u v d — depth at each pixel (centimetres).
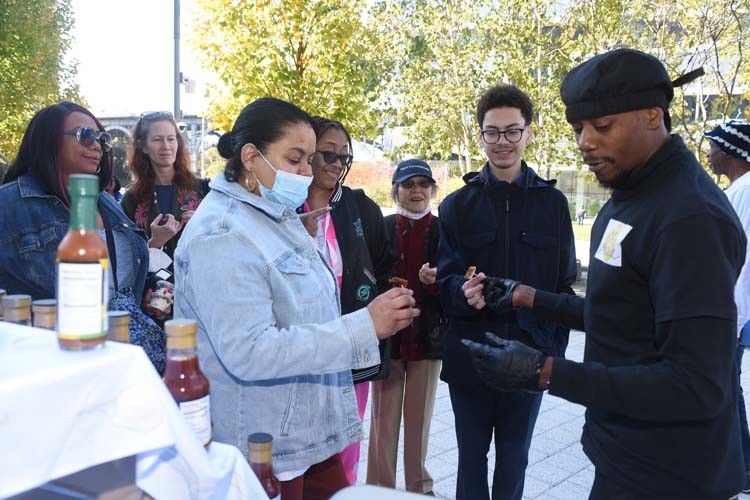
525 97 266
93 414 88
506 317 258
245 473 119
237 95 721
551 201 267
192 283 155
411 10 1018
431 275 296
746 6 827
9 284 194
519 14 937
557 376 147
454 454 380
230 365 149
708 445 148
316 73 728
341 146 258
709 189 147
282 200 173
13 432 80
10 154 1073
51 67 1084
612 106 149
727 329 134
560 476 349
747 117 976
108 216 227
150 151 349
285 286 161
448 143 1073
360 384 288
